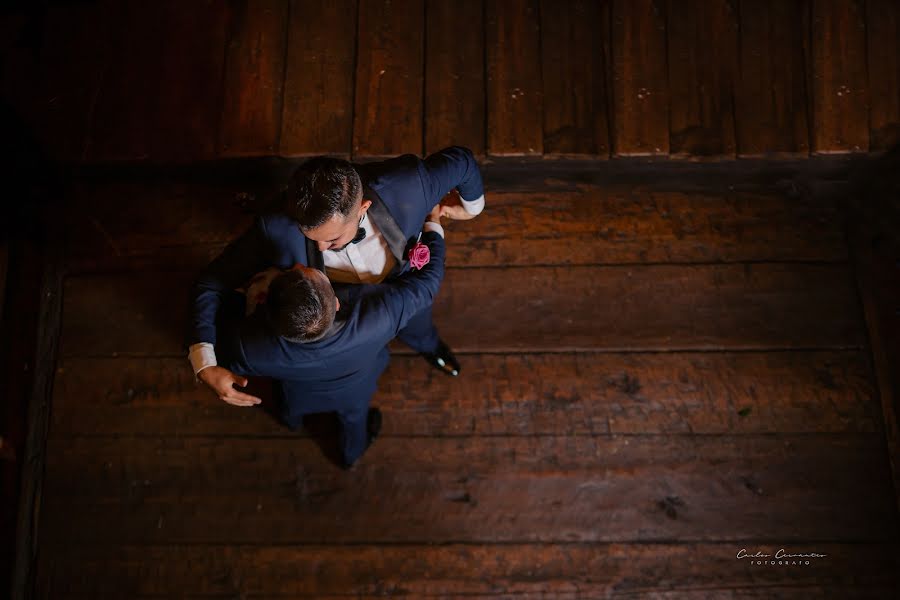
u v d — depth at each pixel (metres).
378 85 2.89
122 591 2.54
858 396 2.72
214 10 2.96
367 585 2.54
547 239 2.91
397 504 2.62
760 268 2.87
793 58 2.93
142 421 2.70
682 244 2.91
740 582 2.54
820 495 2.62
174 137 2.82
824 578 2.54
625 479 2.64
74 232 2.89
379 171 1.85
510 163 2.88
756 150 2.84
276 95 2.88
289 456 2.67
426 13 2.96
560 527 2.60
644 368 2.76
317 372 1.87
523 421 2.71
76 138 2.80
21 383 2.69
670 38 2.96
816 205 2.95
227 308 2.02
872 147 2.83
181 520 2.60
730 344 2.78
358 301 1.81
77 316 2.81
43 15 2.94
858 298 2.83
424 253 1.88
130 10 2.96
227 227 2.90
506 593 2.54
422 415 2.71
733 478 2.64
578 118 2.87
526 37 2.96
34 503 2.62
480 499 2.62
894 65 2.90
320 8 2.97
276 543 2.58
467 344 2.79
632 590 2.54
